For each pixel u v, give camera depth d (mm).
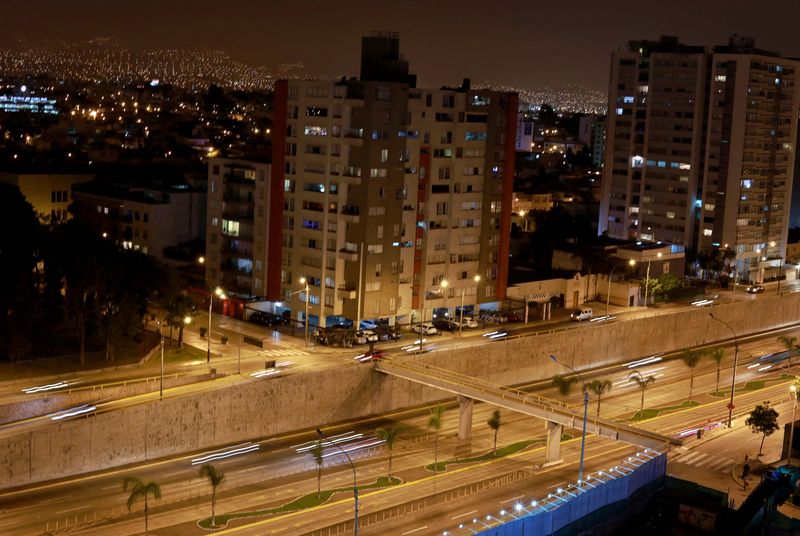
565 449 146625
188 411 137125
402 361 161000
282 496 122688
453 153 192000
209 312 174250
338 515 116812
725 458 143500
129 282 159625
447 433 152000
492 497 124188
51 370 147000
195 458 135125
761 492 122750
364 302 181375
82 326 151875
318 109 181875
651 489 124062
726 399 178000
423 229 190000
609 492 116125
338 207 179875
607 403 172500
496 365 177125
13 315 157125
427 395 168250
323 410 152875
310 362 161125
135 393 140000
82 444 126188
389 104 178750
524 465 138125
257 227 194000
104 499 118750
